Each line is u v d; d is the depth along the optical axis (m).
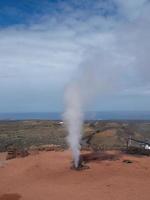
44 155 19.70
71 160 17.67
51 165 16.78
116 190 12.10
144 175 14.38
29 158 19.12
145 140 28.95
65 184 13.25
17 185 13.59
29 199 11.44
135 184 12.88
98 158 18.25
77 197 11.38
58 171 15.52
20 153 20.98
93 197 11.33
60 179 14.11
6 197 11.82
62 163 17.16
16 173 15.84
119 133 33.38
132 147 21.92
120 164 16.59
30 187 13.05
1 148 25.67
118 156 18.94
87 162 17.14
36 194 11.96
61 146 24.48
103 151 20.84
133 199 11.05
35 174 15.30
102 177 14.06
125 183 13.03
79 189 12.38
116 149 22.05
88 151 20.75
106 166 16.09
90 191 12.06
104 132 33.44
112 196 11.40
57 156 19.20
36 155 19.94
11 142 30.33
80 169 15.48
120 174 14.53
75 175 14.56
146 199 11.05
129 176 14.19
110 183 13.06
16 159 19.31
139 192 11.82
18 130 42.44
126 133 33.72
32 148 23.59
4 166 17.58
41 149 22.67
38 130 41.84
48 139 32.75
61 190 12.34
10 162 18.53
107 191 12.00
